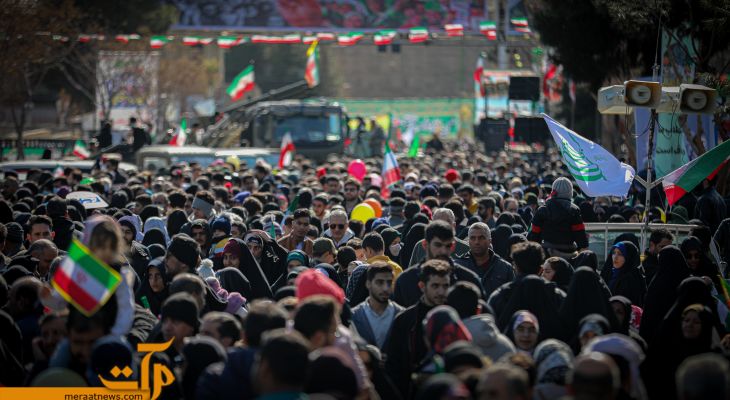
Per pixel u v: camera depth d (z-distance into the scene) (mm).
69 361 18266
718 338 21500
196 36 130250
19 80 110375
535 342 20609
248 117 120750
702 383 12555
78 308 18000
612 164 34219
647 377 21344
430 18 123875
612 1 54938
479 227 27828
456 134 193500
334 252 29875
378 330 22469
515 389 13570
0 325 20297
